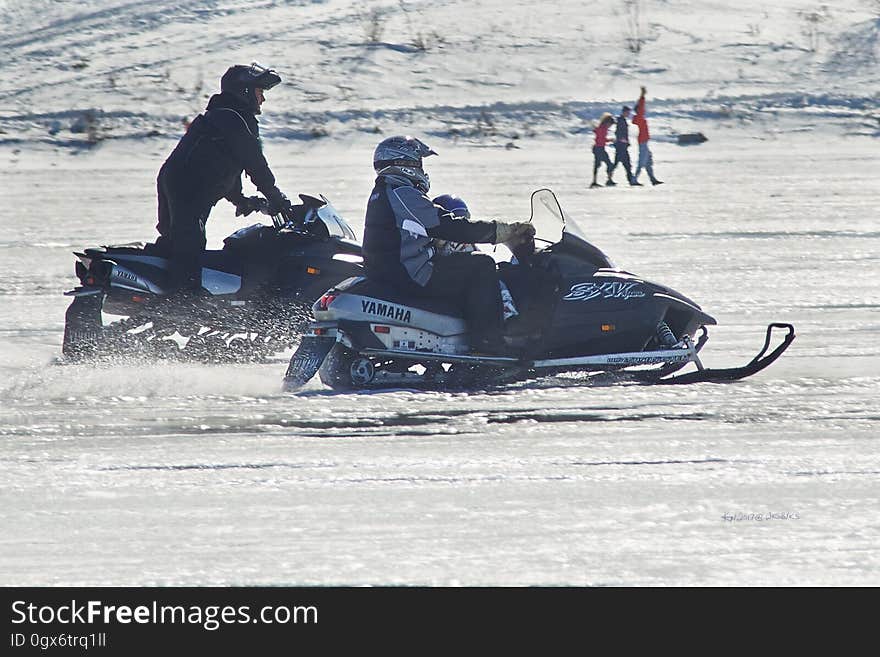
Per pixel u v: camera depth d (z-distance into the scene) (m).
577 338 29.95
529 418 25.16
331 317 28.97
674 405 26.20
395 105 119.31
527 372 30.00
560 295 29.73
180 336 36.19
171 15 151.50
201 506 19.11
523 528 17.88
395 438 23.55
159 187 34.06
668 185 81.00
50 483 20.47
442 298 29.58
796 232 57.56
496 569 16.25
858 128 114.12
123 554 16.95
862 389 27.73
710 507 18.80
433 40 140.00
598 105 119.44
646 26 147.25
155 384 29.34
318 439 23.55
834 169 87.31
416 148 29.94
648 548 16.98
